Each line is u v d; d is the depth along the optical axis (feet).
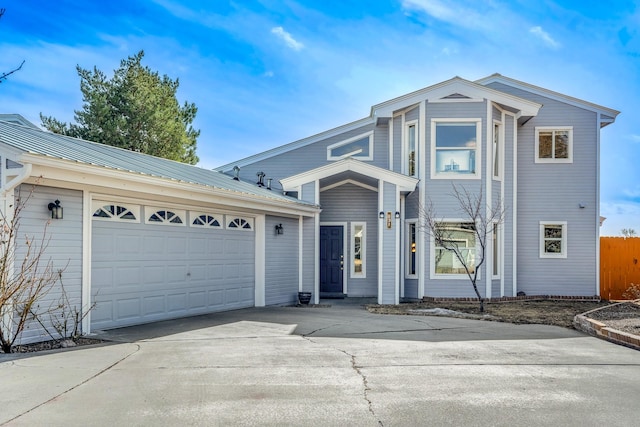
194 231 34.55
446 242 46.96
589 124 51.93
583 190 51.65
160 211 31.81
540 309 41.19
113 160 29.53
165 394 15.78
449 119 47.37
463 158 47.39
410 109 49.11
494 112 48.24
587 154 51.80
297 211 43.68
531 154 52.03
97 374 18.03
